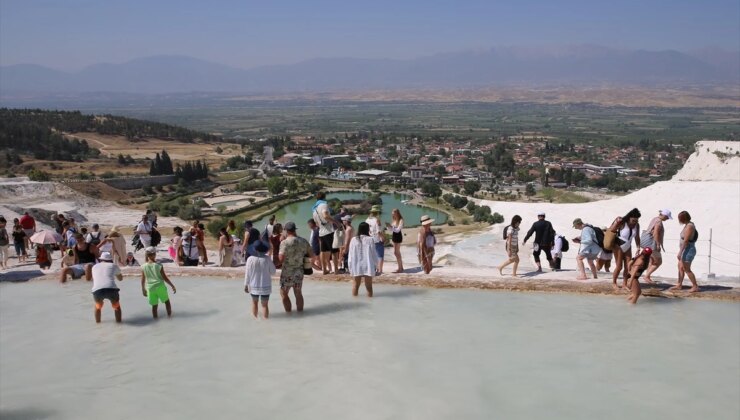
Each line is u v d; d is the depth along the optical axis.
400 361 13.49
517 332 15.20
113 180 134.25
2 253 26.44
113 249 25.20
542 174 187.62
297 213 120.31
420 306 17.53
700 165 84.31
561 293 18.59
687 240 17.61
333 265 23.47
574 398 11.62
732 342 14.29
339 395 11.91
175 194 138.75
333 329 15.69
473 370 12.95
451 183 181.62
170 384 12.62
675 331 15.07
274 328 15.89
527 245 38.66
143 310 17.92
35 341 15.38
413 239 54.94
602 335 14.88
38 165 152.12
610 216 44.31
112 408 11.62
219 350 14.41
